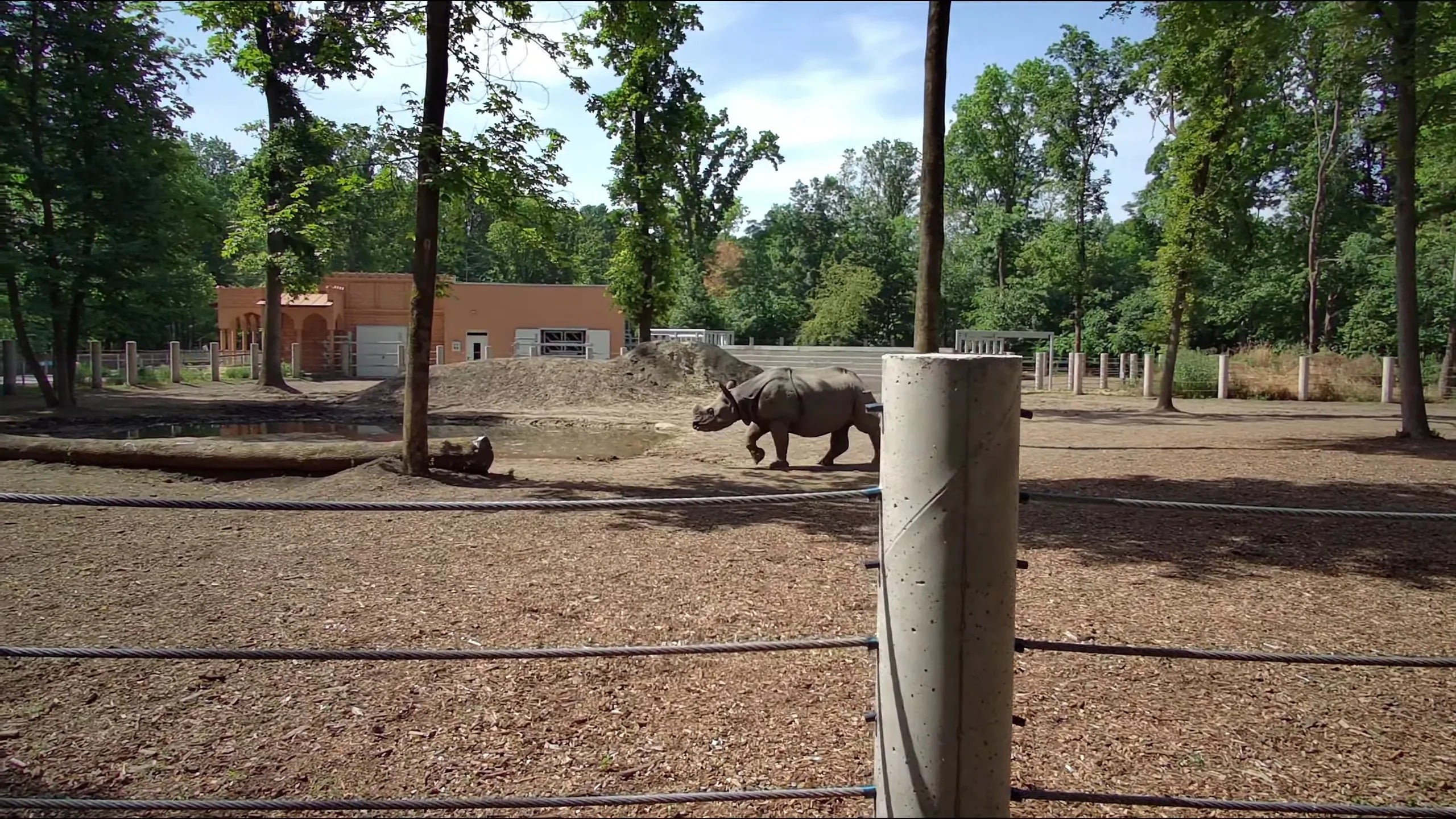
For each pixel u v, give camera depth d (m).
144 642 5.01
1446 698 4.45
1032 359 49.44
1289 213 45.06
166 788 3.45
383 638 5.12
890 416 2.34
